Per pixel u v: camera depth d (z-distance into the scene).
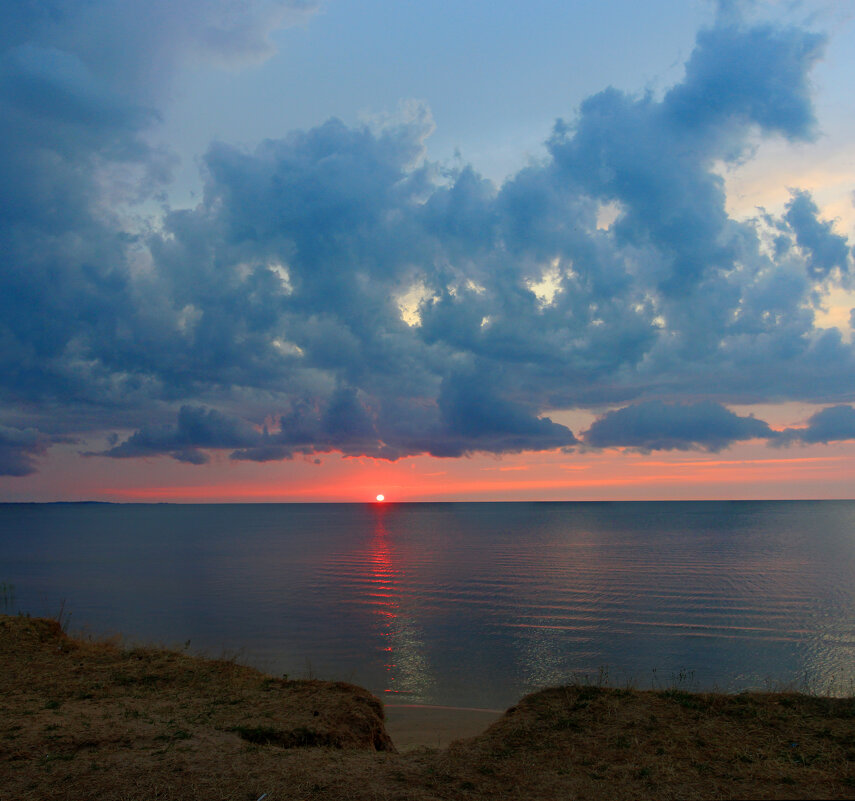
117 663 11.81
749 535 118.62
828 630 35.09
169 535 135.75
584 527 155.62
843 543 97.88
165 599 45.97
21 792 6.15
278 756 7.21
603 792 6.00
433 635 33.78
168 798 6.02
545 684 24.34
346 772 6.69
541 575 60.84
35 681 10.52
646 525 161.88
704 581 55.97
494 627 35.97
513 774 6.52
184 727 8.20
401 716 18.34
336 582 56.25
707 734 7.35
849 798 5.66
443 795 6.04
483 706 21.19
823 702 8.19
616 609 42.28
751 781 6.11
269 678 11.23
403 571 65.00
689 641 32.41
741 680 25.11
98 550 94.62
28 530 161.12
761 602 44.78
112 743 7.46
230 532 148.62
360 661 27.88
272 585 54.41
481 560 76.06
